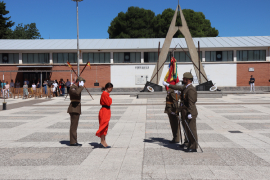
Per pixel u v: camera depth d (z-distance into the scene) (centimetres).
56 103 1977
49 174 455
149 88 2414
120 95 2880
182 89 611
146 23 5088
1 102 2089
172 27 2492
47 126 974
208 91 2350
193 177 435
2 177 442
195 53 2520
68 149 632
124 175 446
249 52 3525
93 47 3578
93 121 1081
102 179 428
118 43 3816
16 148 645
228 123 998
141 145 666
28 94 2580
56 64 3578
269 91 3259
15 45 3709
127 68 3569
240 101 1930
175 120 684
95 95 2945
